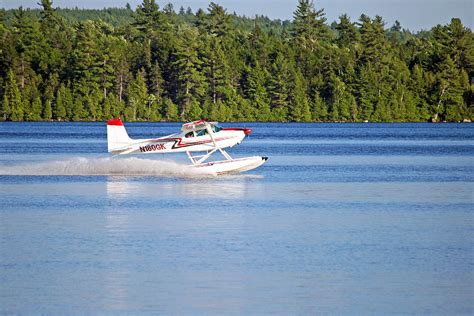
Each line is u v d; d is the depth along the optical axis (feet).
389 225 265.54
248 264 208.13
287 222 269.85
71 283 190.60
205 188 362.33
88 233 247.50
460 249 226.99
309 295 182.60
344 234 248.32
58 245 229.45
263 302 177.88
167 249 224.53
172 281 192.65
